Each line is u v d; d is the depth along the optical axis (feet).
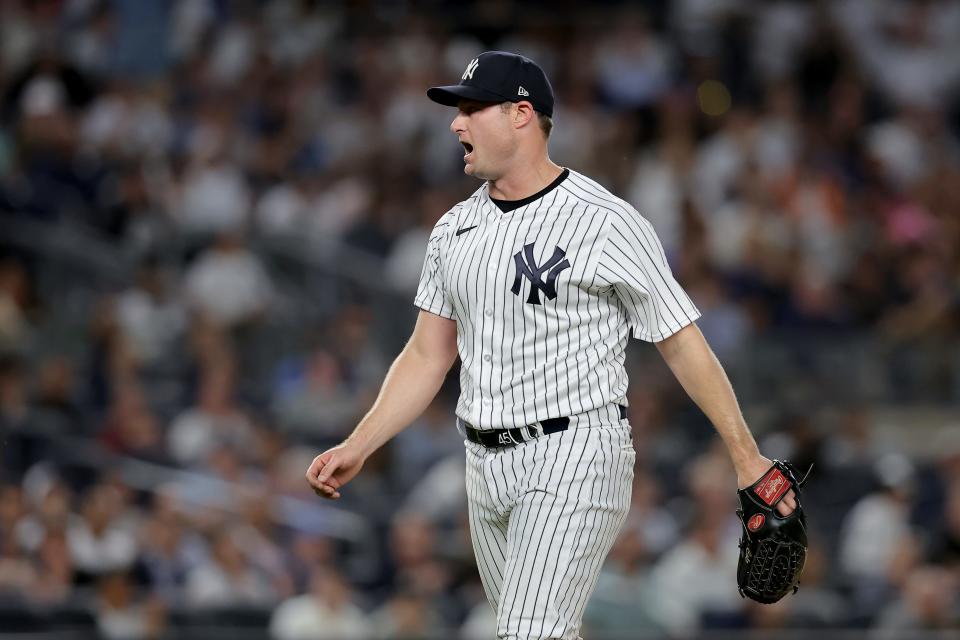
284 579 114.52
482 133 48.37
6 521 111.34
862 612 114.32
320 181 167.94
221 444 127.65
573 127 176.14
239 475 123.85
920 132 187.83
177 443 130.41
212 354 142.00
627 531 114.21
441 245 50.57
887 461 133.28
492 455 49.03
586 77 186.29
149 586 109.60
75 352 146.82
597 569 48.80
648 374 143.23
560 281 47.62
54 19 186.19
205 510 116.26
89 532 108.88
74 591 107.24
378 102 180.24
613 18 191.83
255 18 188.96
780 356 150.00
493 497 48.98
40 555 107.45
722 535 115.14
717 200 167.73
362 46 188.85
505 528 50.03
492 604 51.83
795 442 134.21
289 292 153.79
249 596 110.83
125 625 105.40
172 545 112.16
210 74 182.70
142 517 117.39
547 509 47.70
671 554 116.16
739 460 48.37
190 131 172.55
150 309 148.15
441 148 173.47
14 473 126.52
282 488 125.80
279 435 130.41
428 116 175.63
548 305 47.78
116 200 157.99
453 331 51.78
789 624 112.57
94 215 157.17
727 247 157.58
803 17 193.57
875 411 150.20
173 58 184.85
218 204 161.17
